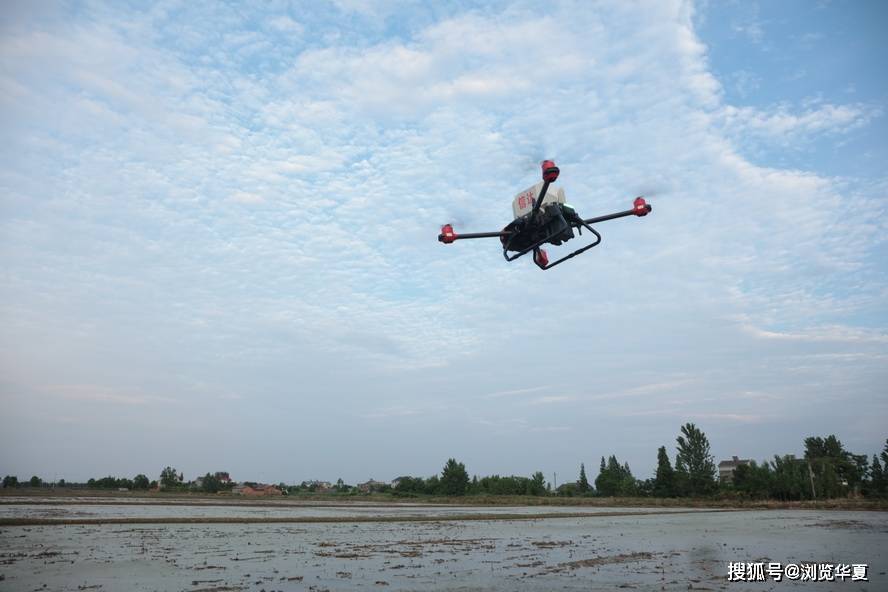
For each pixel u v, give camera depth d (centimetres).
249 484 15688
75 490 12325
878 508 8588
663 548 2819
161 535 3047
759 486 10375
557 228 1454
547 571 2019
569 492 13200
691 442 10738
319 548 2619
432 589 1662
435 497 11269
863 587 1789
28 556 2166
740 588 1742
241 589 1611
